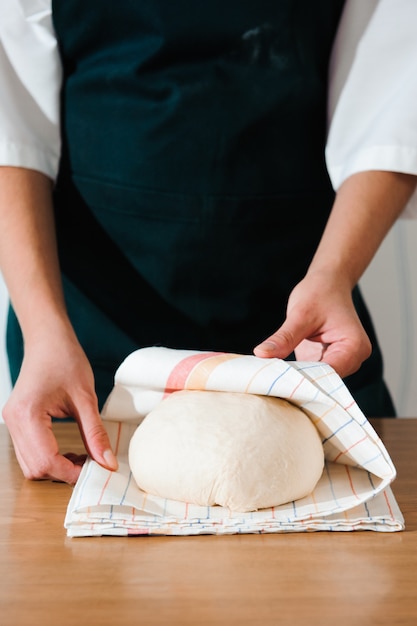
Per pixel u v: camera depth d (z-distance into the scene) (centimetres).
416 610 58
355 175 107
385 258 171
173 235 113
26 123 111
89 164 113
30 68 111
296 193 115
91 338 117
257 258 115
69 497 81
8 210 103
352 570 64
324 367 79
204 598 60
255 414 77
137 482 77
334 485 78
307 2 110
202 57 110
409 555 67
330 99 116
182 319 117
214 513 73
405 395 176
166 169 110
